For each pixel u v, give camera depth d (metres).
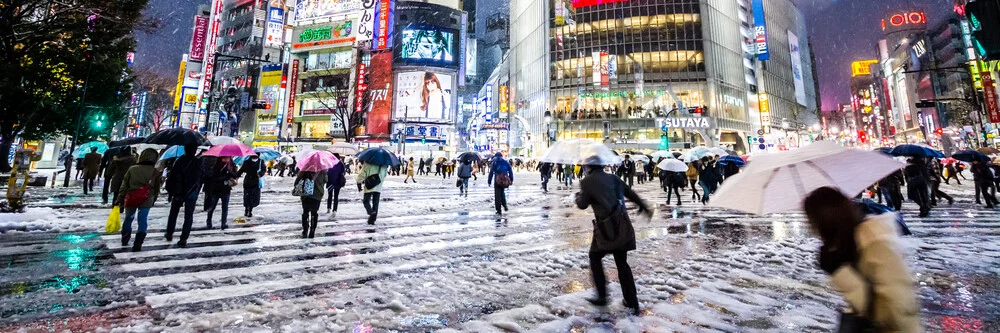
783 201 2.10
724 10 55.59
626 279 3.46
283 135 53.47
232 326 3.03
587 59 52.97
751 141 50.69
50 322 3.03
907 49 72.62
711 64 50.28
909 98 72.44
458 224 8.44
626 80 51.34
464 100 78.94
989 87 31.64
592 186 3.47
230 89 30.47
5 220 6.89
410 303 3.64
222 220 7.34
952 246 6.01
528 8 61.00
